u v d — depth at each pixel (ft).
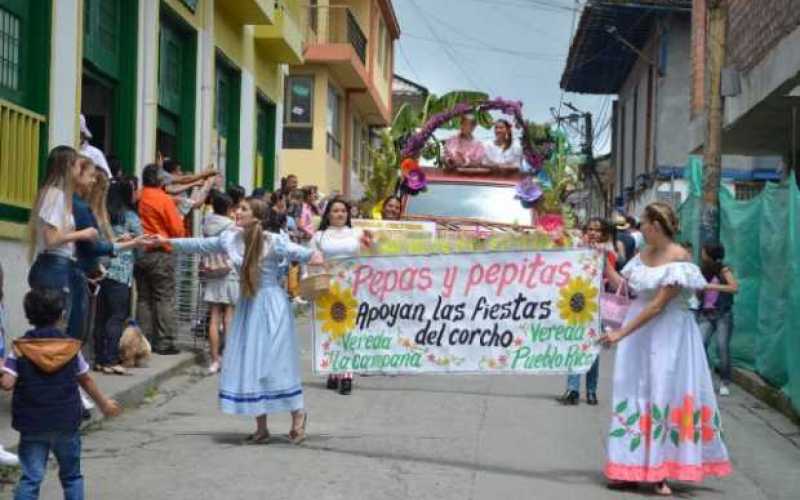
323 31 90.43
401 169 47.98
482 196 47.60
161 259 36.88
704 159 48.19
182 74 49.88
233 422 28.96
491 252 25.05
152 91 43.65
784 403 34.14
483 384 37.58
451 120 48.57
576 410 32.73
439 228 41.65
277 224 32.78
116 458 24.20
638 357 22.91
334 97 97.40
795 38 42.19
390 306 25.77
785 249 34.68
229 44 56.59
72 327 25.52
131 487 21.63
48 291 17.93
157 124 46.37
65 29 34.04
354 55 91.76
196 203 40.14
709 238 47.19
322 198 72.54
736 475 25.20
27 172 31.27
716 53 48.14
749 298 41.60
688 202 55.31
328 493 21.54
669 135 96.63
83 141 36.29
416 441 27.04
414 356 25.55
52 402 17.57
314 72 91.45
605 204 142.00
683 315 22.93
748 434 30.91
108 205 32.30
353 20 94.94
